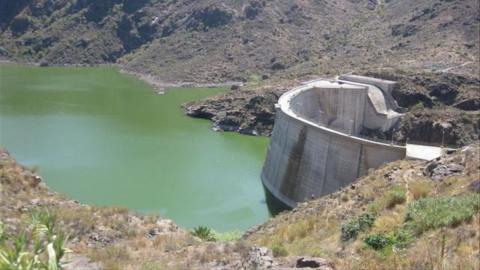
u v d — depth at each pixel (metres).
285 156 72.94
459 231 23.45
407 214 28.08
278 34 186.88
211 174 82.56
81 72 186.25
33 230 12.23
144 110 128.62
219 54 181.75
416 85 110.25
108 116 119.69
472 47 135.12
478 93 109.38
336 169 64.62
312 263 20.50
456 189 32.56
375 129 99.25
